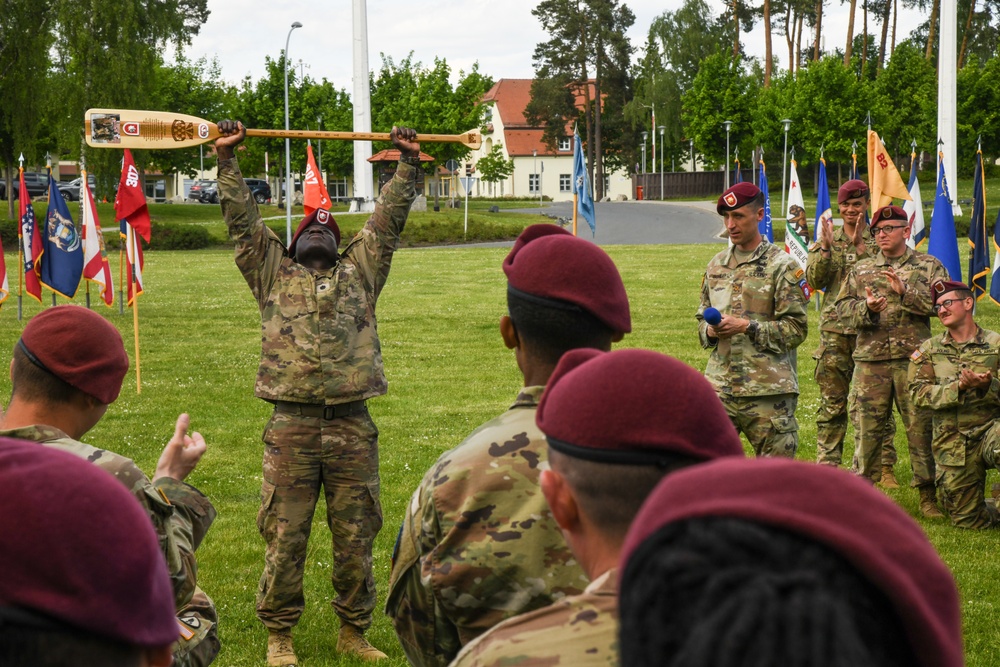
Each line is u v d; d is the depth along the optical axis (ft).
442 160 195.42
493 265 95.04
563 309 8.38
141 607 4.36
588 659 5.28
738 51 247.09
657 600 3.18
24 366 9.70
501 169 244.83
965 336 23.65
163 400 40.11
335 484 17.07
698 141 223.10
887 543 3.26
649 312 62.49
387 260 17.39
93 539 4.25
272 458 16.93
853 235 27.61
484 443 8.16
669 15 270.05
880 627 3.12
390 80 208.03
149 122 17.10
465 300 70.54
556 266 8.48
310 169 58.80
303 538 17.08
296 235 17.15
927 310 24.95
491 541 7.82
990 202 167.12
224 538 24.12
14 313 64.23
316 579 21.39
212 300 71.67
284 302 16.76
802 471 3.44
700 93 222.48
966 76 184.55
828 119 191.21
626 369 5.53
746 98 219.82
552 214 181.88
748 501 3.27
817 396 39.55
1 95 147.95
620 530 5.52
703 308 22.27
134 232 41.32
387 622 19.22
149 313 65.10
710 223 159.12
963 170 194.90
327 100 206.80
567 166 297.94
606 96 261.03
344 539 17.29
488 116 229.86
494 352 51.11
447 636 8.79
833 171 228.02
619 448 5.36
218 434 34.65
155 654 4.60
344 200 239.30
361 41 148.36
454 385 43.09
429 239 136.46
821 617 2.90
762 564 3.09
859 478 3.57
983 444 23.45
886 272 25.35
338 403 16.70
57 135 155.63
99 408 10.06
